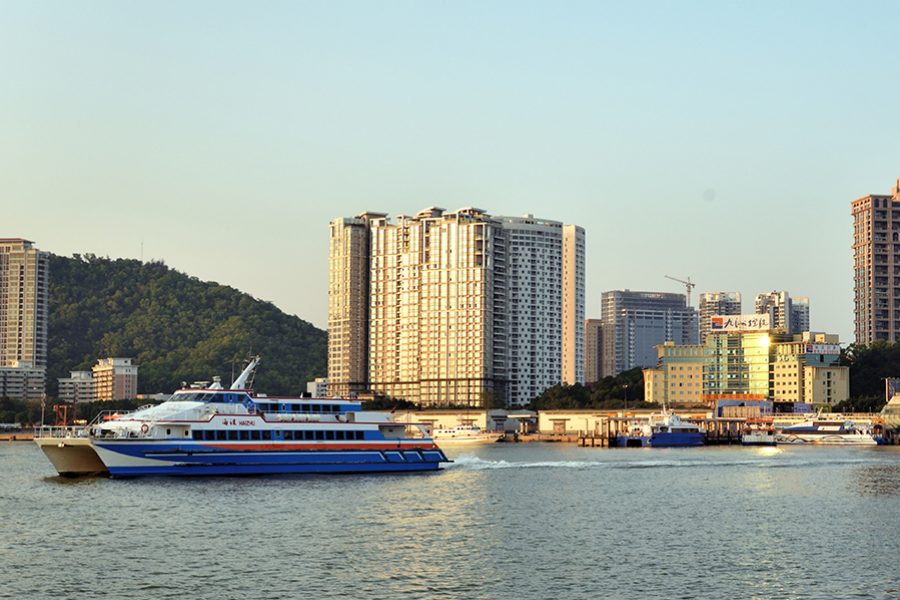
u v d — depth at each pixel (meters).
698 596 82.62
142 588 84.06
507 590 84.31
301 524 114.94
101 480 151.75
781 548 103.00
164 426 151.12
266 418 157.12
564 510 130.25
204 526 112.81
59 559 95.12
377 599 81.12
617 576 89.50
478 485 157.75
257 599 81.00
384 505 131.12
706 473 187.62
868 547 103.62
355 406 167.12
